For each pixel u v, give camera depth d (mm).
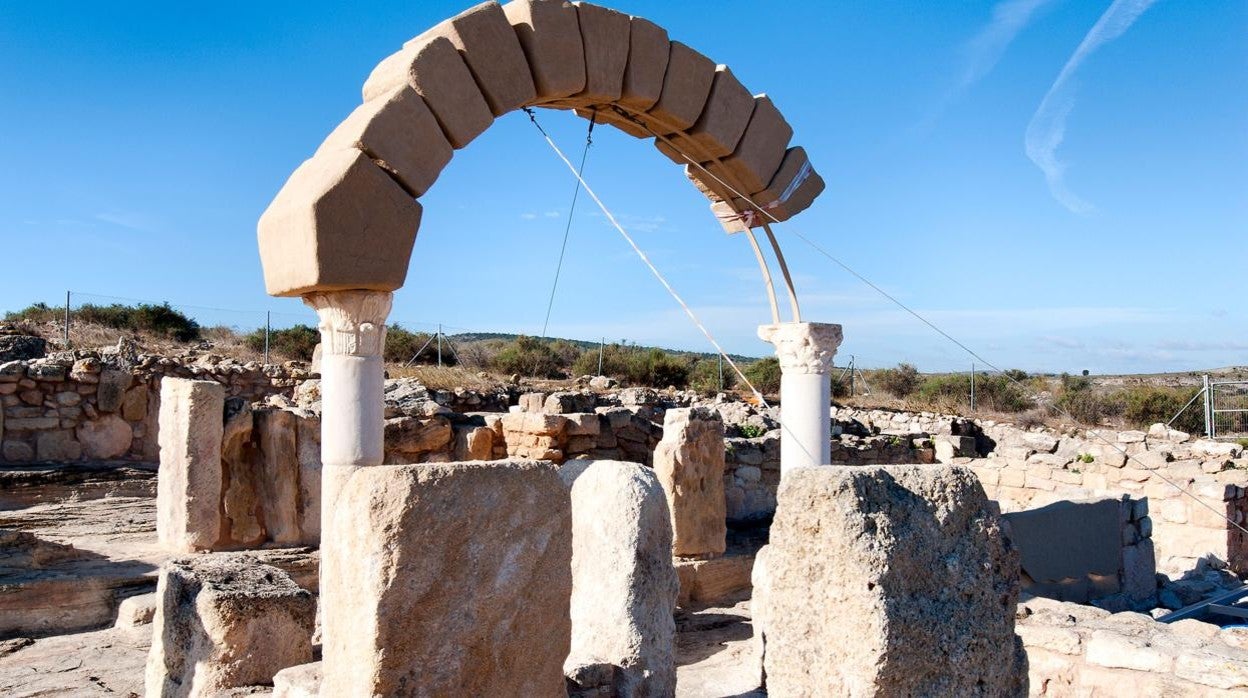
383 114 6070
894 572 3072
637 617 4648
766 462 13031
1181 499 11758
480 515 3180
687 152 8336
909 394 30938
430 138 6297
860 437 16188
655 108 7680
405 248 6141
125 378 13523
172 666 4867
